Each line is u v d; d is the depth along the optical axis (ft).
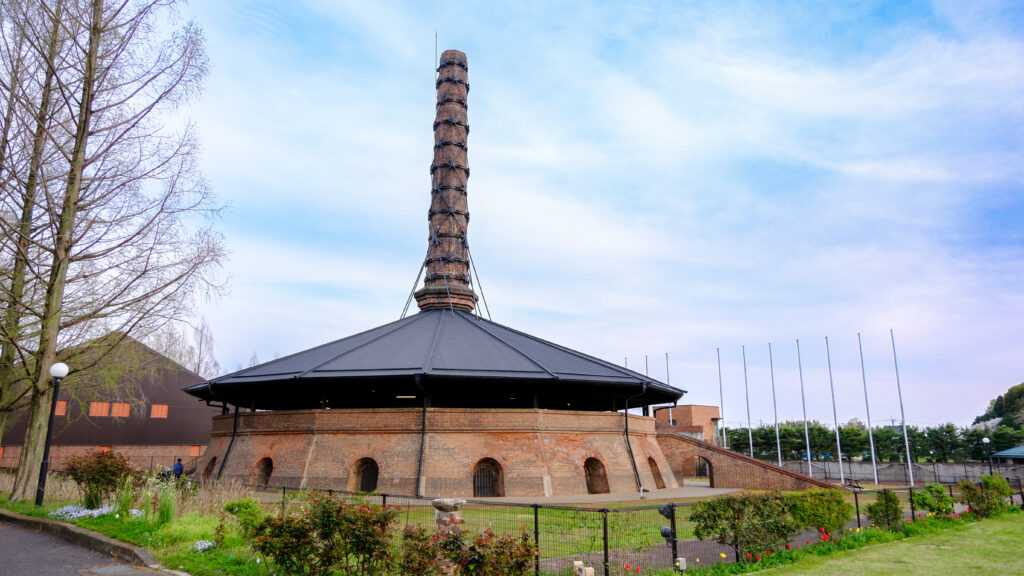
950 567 41.32
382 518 30.63
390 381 85.35
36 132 66.39
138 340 81.46
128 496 48.55
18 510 53.26
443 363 84.94
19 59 64.34
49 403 67.05
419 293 122.62
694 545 48.42
